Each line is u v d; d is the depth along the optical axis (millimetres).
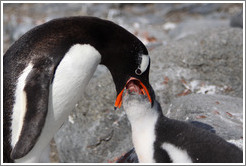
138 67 7656
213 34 11578
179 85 10734
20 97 7070
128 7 21516
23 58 7156
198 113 8898
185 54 11188
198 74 10984
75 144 10367
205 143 6922
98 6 21344
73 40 7246
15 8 21047
